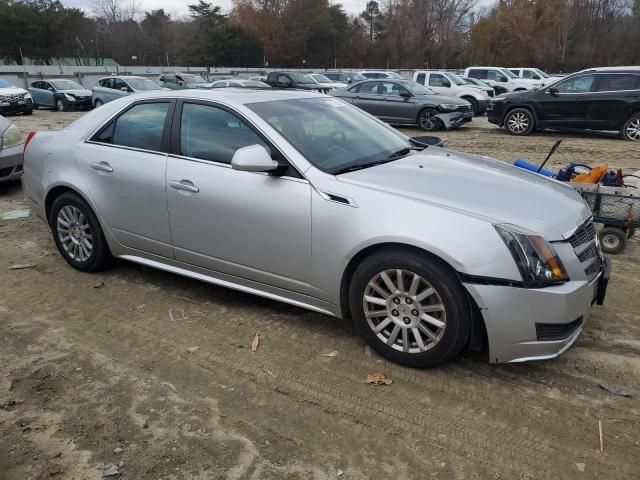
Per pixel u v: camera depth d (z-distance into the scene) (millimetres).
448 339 3162
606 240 5414
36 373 3383
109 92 22391
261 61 66438
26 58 52625
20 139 7680
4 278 4824
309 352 3604
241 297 4406
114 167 4395
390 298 3320
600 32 60719
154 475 2572
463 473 2582
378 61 72188
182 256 4195
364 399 3123
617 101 13305
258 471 2596
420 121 16031
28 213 6824
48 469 2611
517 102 14766
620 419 2934
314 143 3820
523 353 3076
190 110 4133
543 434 2830
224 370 3422
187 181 3977
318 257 3494
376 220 3240
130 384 3273
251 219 3709
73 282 4727
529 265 2982
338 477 2561
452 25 65500
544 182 3873
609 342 3688
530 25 62188
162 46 68125
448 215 3111
